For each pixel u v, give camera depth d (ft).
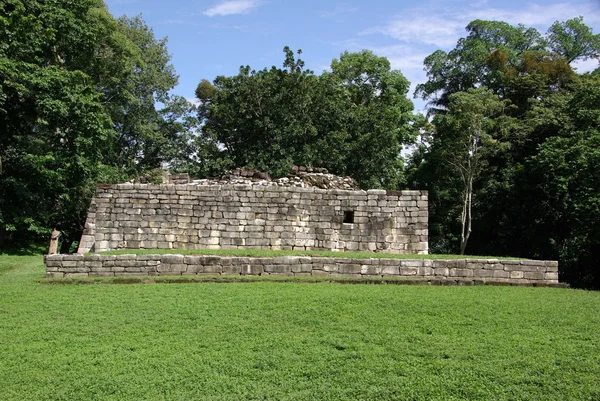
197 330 32.83
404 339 30.60
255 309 37.01
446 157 120.98
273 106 114.01
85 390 25.13
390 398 24.00
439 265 50.60
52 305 38.86
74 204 90.33
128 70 105.81
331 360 27.78
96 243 61.77
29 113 81.35
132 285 45.98
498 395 23.91
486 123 111.55
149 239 62.23
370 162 111.04
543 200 106.63
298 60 117.08
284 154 107.76
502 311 36.40
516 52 148.56
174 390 25.00
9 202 79.25
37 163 79.36
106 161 115.85
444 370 26.30
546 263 51.01
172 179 70.64
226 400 23.97
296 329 32.78
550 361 26.99
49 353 29.55
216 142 120.88
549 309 37.19
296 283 46.88
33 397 24.56
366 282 48.34
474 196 119.96
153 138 123.95
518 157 117.39
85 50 88.07
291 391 24.72
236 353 28.96
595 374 25.61
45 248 98.17
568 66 132.46
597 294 45.14
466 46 148.77
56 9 82.74
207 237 62.39
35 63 80.23
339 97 119.65
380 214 62.69
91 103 79.66
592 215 78.79
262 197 62.95
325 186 70.03
